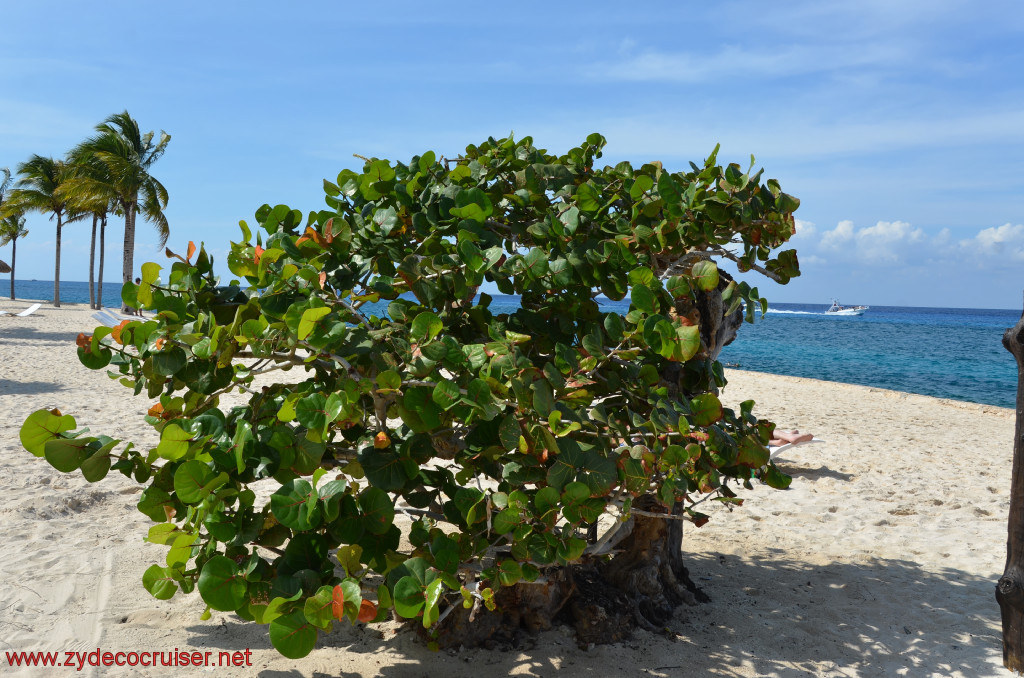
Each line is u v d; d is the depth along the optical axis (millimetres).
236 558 2807
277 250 3037
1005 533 6000
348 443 3316
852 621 4125
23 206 40188
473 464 3170
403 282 3381
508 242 3764
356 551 2729
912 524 6242
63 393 10805
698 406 3098
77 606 3750
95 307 43406
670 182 3258
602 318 3709
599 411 3002
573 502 2736
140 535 4895
